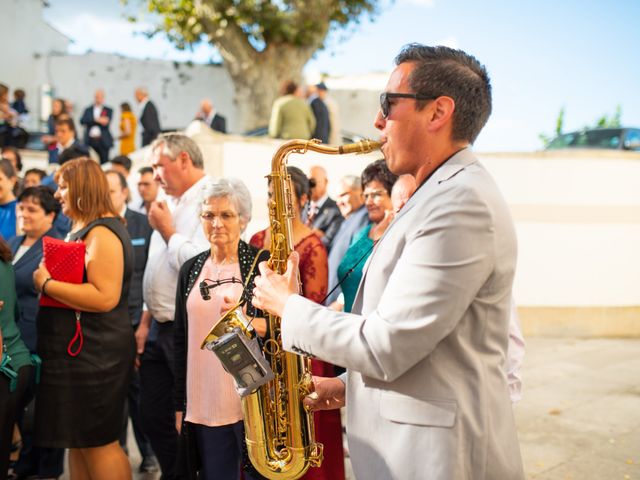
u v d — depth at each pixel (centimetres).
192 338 266
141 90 1145
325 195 568
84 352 289
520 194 751
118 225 302
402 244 165
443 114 166
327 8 1352
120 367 299
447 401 157
